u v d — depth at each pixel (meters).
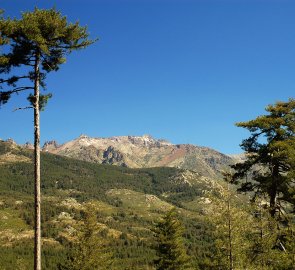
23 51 28.38
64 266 58.25
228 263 25.77
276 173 33.81
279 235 28.36
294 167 32.66
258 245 26.52
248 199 28.56
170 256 73.62
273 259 26.58
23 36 27.67
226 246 25.66
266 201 31.80
